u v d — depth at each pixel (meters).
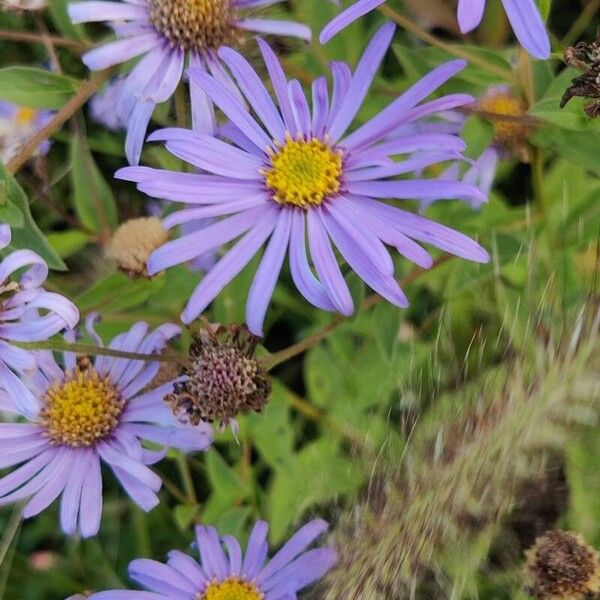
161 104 0.27
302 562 0.26
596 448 0.24
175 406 0.25
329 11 0.29
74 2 0.26
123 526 0.31
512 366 0.24
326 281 0.24
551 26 0.33
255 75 0.25
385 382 0.28
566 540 0.25
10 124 0.30
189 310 0.24
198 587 0.27
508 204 0.31
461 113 0.27
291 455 0.28
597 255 0.24
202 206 0.25
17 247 0.25
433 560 0.24
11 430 0.26
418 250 0.24
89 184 0.29
